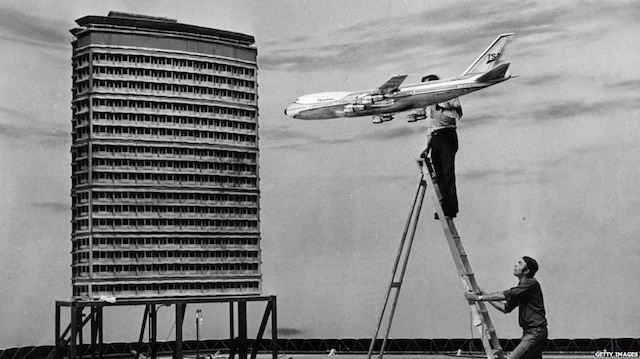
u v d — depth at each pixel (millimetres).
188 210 29828
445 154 24141
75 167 29359
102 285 28328
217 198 30406
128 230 28875
